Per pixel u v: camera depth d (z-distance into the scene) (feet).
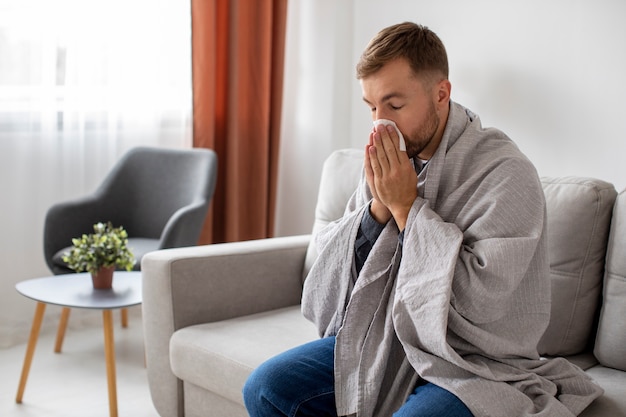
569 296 6.23
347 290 5.64
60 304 7.55
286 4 11.69
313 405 5.20
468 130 5.32
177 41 11.53
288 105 12.26
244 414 6.31
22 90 10.19
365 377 5.16
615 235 6.07
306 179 12.14
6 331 10.34
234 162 11.63
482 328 4.92
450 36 9.83
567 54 8.61
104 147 11.06
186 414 6.97
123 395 8.42
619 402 5.23
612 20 8.18
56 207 9.83
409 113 5.11
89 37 10.64
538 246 5.02
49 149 10.53
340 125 11.65
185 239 9.61
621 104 8.16
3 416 7.79
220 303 7.24
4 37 9.95
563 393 5.08
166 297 6.95
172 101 11.65
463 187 5.14
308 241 8.13
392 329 5.16
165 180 10.62
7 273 10.38
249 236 12.13
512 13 9.11
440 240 4.91
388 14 10.75
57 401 8.21
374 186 5.37
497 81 9.32
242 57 11.54
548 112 8.84
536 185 5.01
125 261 8.32
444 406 4.59
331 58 11.46
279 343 6.45
